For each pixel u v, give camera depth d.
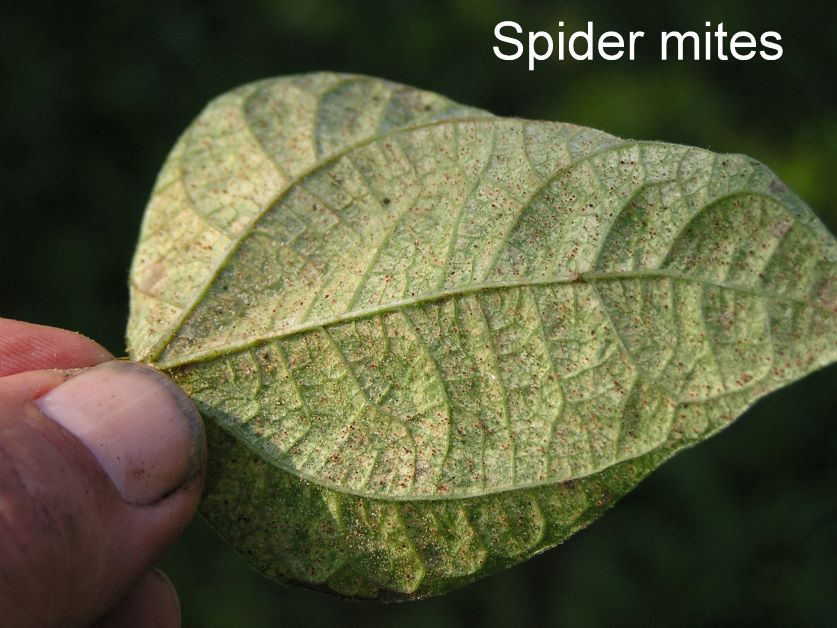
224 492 0.13
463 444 0.12
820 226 0.11
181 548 0.22
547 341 0.12
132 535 0.13
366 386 0.13
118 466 0.12
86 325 0.25
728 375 0.11
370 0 0.29
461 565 0.12
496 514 0.12
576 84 0.28
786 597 0.22
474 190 0.13
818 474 0.24
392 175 0.13
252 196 0.13
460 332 0.12
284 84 0.14
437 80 0.28
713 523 0.23
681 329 0.12
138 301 0.13
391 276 0.13
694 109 0.27
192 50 0.28
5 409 0.12
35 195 0.26
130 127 0.27
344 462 0.12
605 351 0.12
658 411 0.12
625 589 0.23
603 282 0.12
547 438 0.12
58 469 0.12
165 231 0.14
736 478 0.24
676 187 0.12
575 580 0.23
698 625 0.22
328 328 0.13
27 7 0.28
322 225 0.13
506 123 0.13
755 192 0.12
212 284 0.13
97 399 0.12
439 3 0.29
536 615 0.22
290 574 0.13
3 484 0.12
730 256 0.12
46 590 0.12
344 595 0.13
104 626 0.15
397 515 0.12
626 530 0.23
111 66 0.27
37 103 0.27
